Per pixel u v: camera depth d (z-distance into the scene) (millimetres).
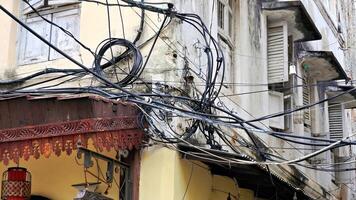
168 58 9133
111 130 7672
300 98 14242
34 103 7691
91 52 9062
